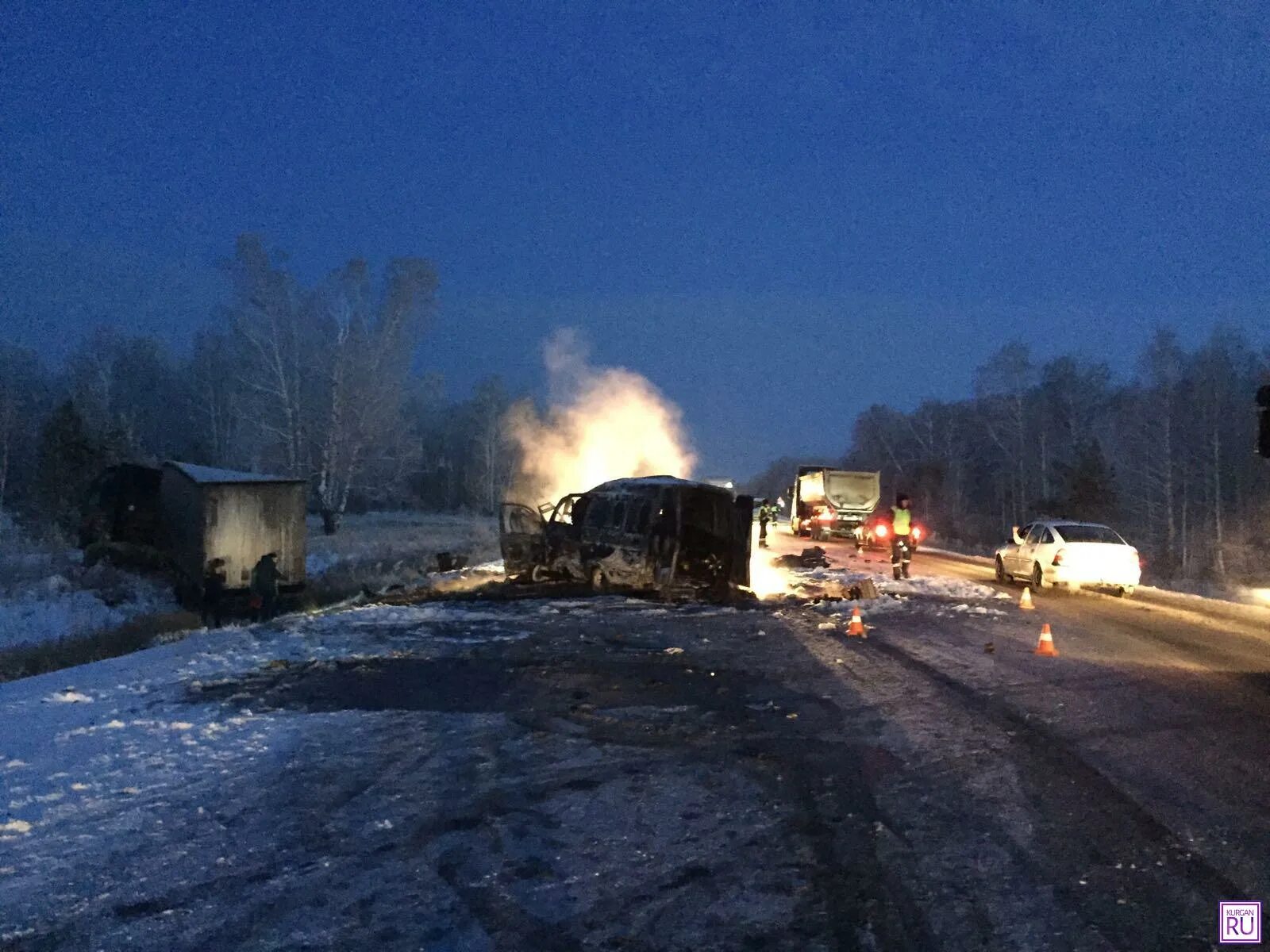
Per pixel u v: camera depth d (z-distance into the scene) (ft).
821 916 16.92
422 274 173.58
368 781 24.07
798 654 41.98
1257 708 33.19
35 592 85.71
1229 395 174.60
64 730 29.30
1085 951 15.80
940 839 20.57
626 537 62.28
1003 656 42.52
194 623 68.74
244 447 190.08
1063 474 175.52
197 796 22.94
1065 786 24.20
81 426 144.66
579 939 16.03
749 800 22.84
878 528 103.91
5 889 17.94
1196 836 20.98
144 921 16.63
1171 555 163.12
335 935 16.08
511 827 20.99
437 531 177.58
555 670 38.14
